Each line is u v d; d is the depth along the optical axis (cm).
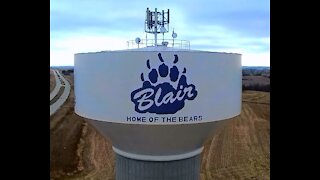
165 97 1050
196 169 1316
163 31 1430
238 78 1252
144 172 1245
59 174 2959
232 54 1180
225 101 1161
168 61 1048
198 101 1085
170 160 1227
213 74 1109
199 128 1127
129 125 1091
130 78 1063
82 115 1214
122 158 1302
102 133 1296
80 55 1208
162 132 1099
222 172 2998
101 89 1116
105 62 1098
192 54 1065
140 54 1049
